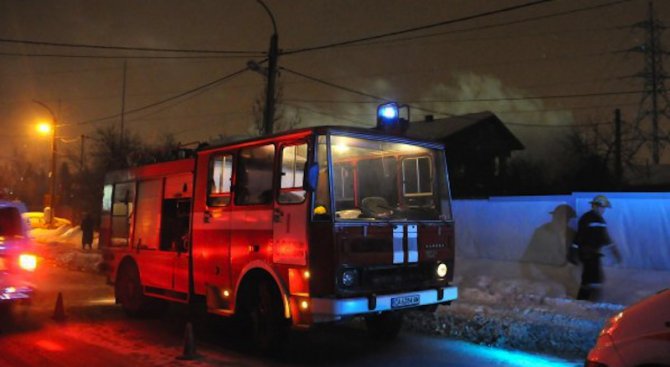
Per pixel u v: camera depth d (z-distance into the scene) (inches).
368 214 280.8
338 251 251.4
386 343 315.0
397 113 306.3
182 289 341.4
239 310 299.6
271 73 689.6
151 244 374.6
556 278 449.1
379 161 299.9
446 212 306.2
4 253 303.4
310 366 268.5
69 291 518.6
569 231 475.8
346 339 324.8
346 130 269.6
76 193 1913.1
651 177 1275.8
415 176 310.0
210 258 318.0
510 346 305.7
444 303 290.8
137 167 398.9
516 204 514.0
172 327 359.3
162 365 267.3
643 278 411.5
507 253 515.5
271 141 284.7
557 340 301.9
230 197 307.7
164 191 368.2
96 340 319.6
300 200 265.7
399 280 275.1
